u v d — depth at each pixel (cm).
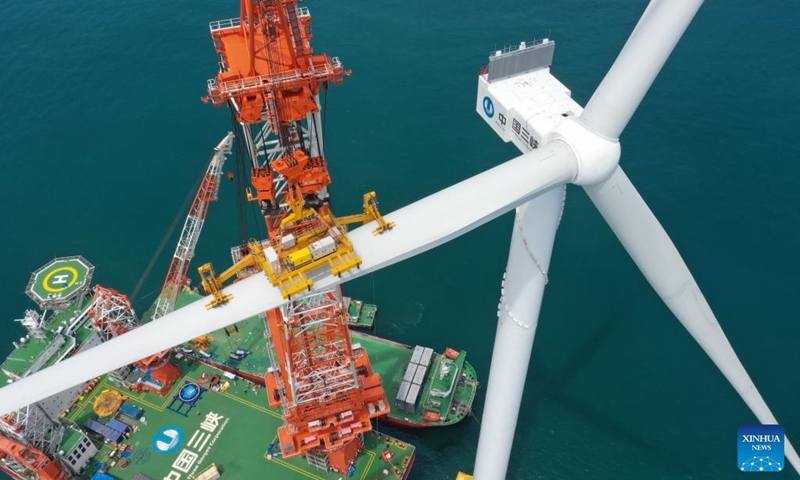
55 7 16675
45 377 5119
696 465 8612
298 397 8281
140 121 13662
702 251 10919
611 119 5181
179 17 16300
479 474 7669
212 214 11994
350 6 16375
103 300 9694
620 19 15412
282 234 5925
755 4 15850
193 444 9075
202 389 9706
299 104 6072
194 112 13850
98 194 12356
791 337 9788
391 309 10656
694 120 13088
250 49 5625
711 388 9394
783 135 12694
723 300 10256
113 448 9062
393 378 9656
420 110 13675
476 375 9688
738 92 13600
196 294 10850
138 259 11362
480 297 10738
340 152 12875
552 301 10594
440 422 9144
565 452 8838
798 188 11788
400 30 15562
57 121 13688
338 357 8244
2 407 5050
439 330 10350
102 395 9525
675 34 4706
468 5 16212
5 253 11400
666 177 12088
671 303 6378
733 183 11944
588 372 9694
